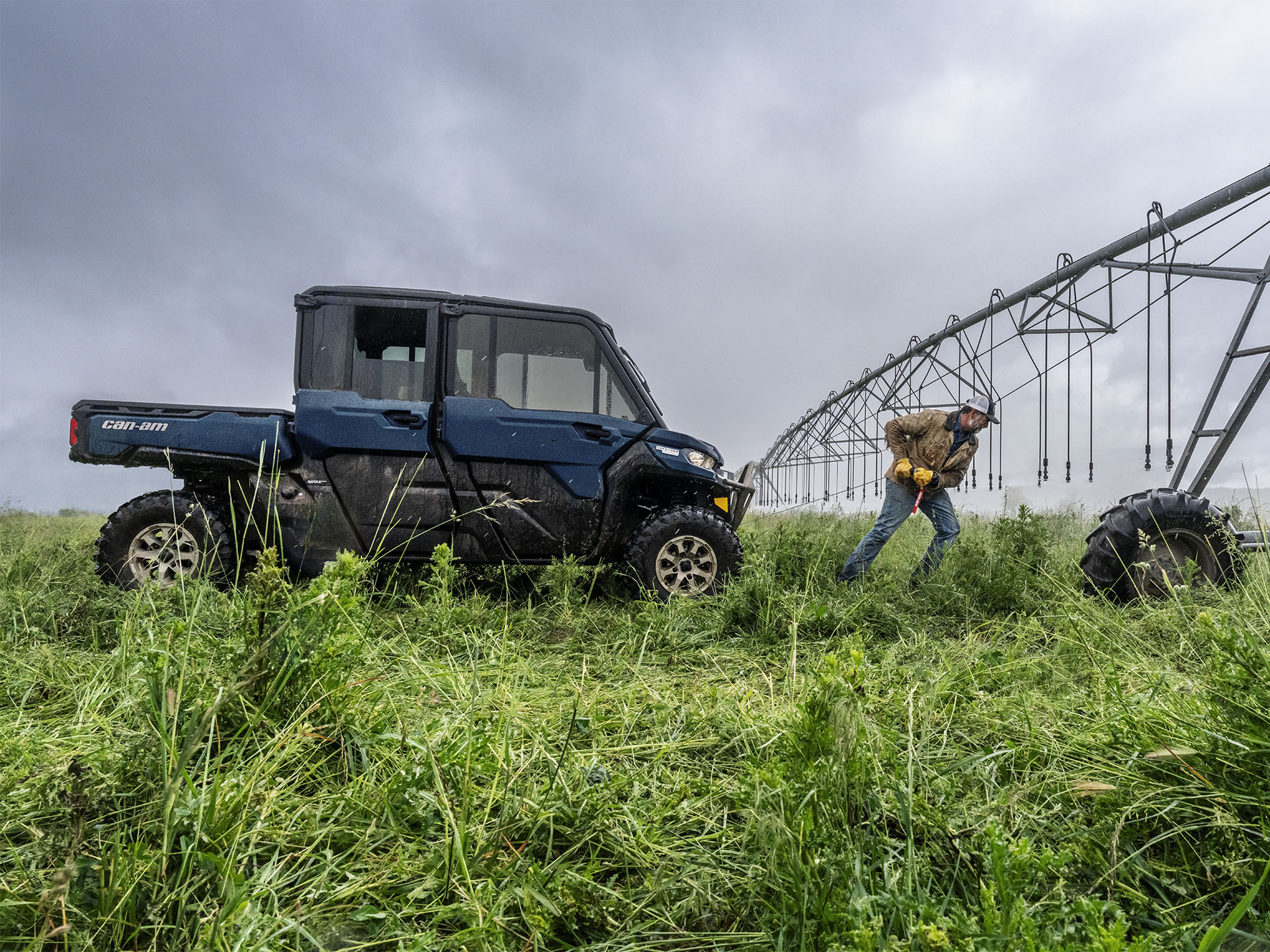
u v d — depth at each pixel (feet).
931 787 5.59
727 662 11.00
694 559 16.05
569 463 15.94
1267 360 14.10
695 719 7.66
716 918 4.40
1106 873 4.45
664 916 4.41
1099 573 13.98
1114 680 7.11
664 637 11.96
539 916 4.11
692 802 5.71
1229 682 5.50
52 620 10.93
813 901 4.06
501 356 16.31
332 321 15.64
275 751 5.57
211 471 15.20
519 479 15.81
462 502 15.53
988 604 13.65
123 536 14.65
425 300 15.80
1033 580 14.24
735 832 5.26
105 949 3.85
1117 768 5.79
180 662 6.04
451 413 15.44
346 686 6.52
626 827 5.32
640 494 17.76
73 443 14.73
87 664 9.15
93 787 5.01
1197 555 13.96
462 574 15.69
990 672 8.96
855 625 12.53
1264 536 12.24
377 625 10.62
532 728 7.20
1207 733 5.42
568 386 16.61
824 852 4.25
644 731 7.61
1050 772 5.90
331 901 4.41
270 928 4.01
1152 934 3.45
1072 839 4.94
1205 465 15.30
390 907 4.40
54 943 3.91
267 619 6.52
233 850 4.41
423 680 8.16
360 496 15.28
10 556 16.11
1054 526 25.82
